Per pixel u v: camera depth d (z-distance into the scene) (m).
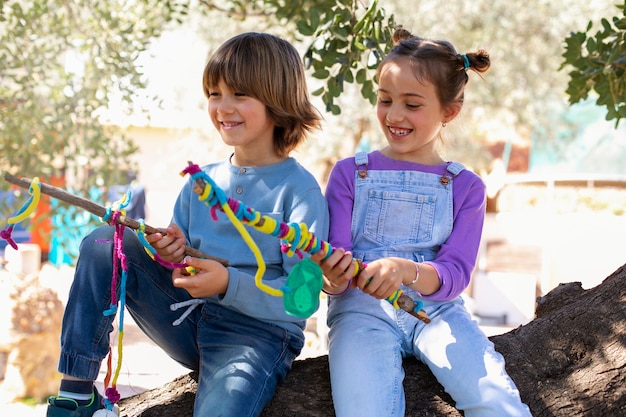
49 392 6.16
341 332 2.21
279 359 2.14
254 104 2.23
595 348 2.28
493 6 10.10
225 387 1.99
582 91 3.79
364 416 2.01
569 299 2.64
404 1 9.68
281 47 2.30
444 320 2.23
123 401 2.28
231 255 2.20
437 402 2.16
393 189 2.40
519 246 13.06
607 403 2.16
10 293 6.14
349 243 2.35
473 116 11.06
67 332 2.00
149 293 2.12
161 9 5.94
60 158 6.82
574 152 14.33
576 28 10.08
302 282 1.85
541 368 2.25
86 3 6.01
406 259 2.24
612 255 8.26
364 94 3.32
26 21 5.79
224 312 2.15
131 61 5.89
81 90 6.03
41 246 12.62
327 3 3.58
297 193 2.24
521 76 10.36
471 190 2.41
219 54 2.25
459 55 2.43
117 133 6.68
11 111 6.00
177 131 12.78
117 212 1.87
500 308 9.05
